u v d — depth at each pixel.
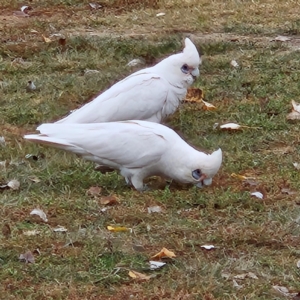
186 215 9.88
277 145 12.21
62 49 16.53
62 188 10.53
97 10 19.30
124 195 10.33
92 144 10.09
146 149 10.16
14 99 13.92
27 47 16.55
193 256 8.95
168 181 10.80
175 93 11.95
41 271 8.55
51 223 9.64
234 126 12.73
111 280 8.43
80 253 8.91
